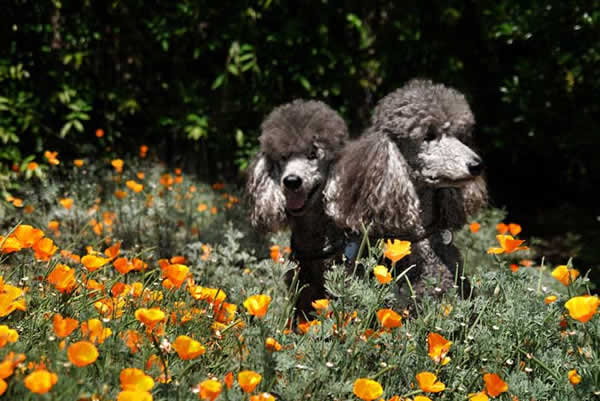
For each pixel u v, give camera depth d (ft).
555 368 6.37
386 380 6.25
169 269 6.08
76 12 11.65
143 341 6.17
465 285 7.41
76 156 11.84
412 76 12.42
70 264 7.38
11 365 5.46
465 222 7.77
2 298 5.83
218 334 6.26
